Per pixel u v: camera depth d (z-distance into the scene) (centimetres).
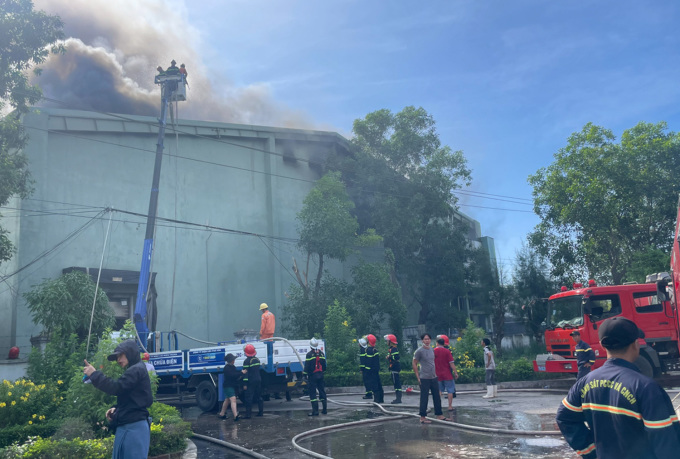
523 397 1639
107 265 2377
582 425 326
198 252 2697
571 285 3288
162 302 2528
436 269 3153
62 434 930
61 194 2291
